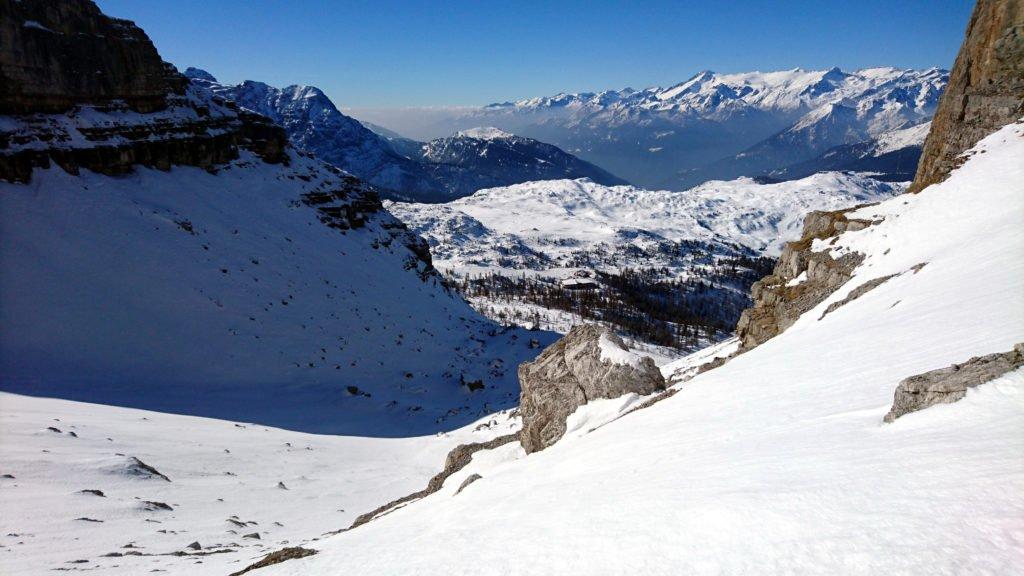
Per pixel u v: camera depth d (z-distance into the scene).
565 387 27.72
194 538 26.55
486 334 128.25
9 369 60.56
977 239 30.19
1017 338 13.27
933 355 15.00
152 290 82.06
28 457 34.12
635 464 14.34
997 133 44.44
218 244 99.12
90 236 83.00
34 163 85.44
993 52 46.84
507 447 27.84
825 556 6.93
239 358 80.25
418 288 137.88
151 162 105.94
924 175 51.06
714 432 14.88
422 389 89.62
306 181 143.75
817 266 43.12
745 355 33.94
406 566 11.52
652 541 8.73
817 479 9.22
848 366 17.75
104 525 26.62
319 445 57.53
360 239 140.75
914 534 6.78
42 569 19.20
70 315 71.06
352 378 87.12
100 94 101.31
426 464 56.06
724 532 8.32
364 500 41.19
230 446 49.25
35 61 90.38
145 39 110.62
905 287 28.97
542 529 11.09
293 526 32.72
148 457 40.97
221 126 127.75
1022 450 7.98
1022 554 5.90
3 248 73.06
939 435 9.64
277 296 96.69
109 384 65.12
